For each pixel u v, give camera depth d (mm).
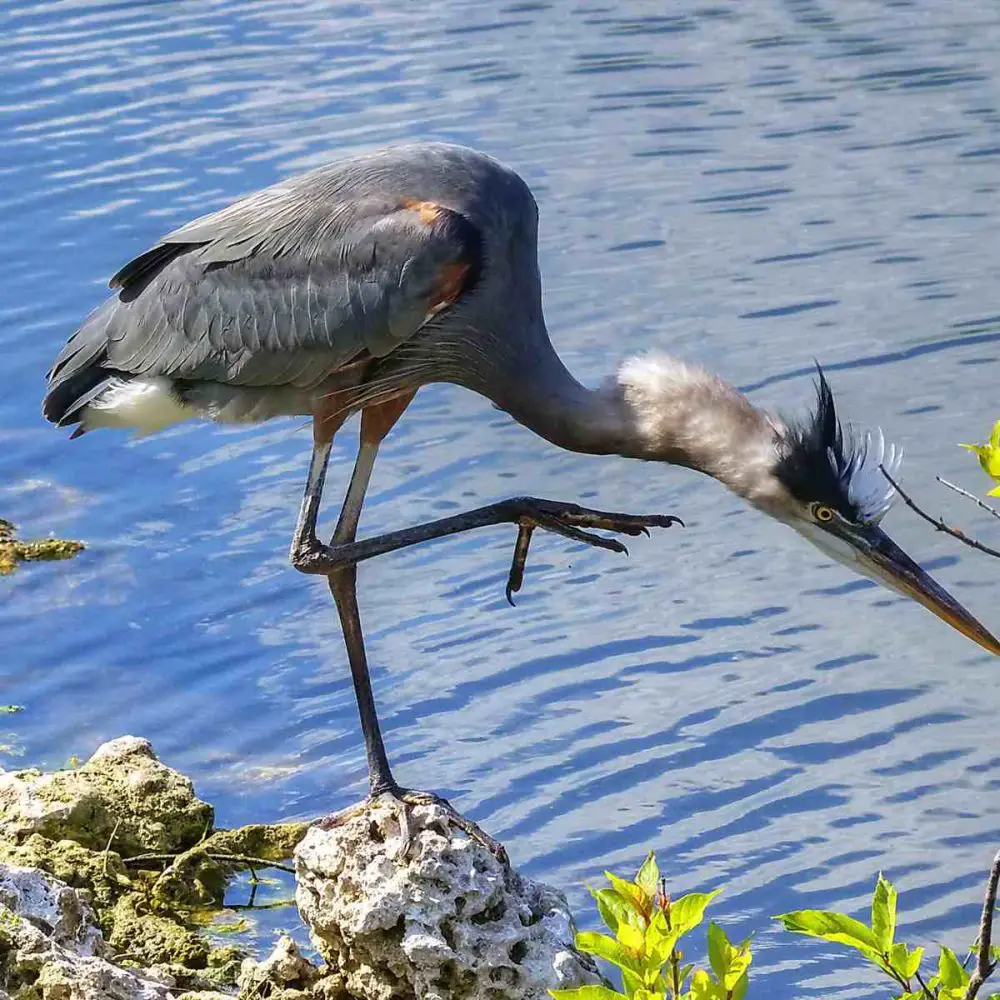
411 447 17297
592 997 6406
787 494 9945
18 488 17094
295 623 14820
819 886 11305
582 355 18156
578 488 16438
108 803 11586
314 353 10383
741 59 26406
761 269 19984
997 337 18203
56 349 19000
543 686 13648
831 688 13430
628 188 22203
